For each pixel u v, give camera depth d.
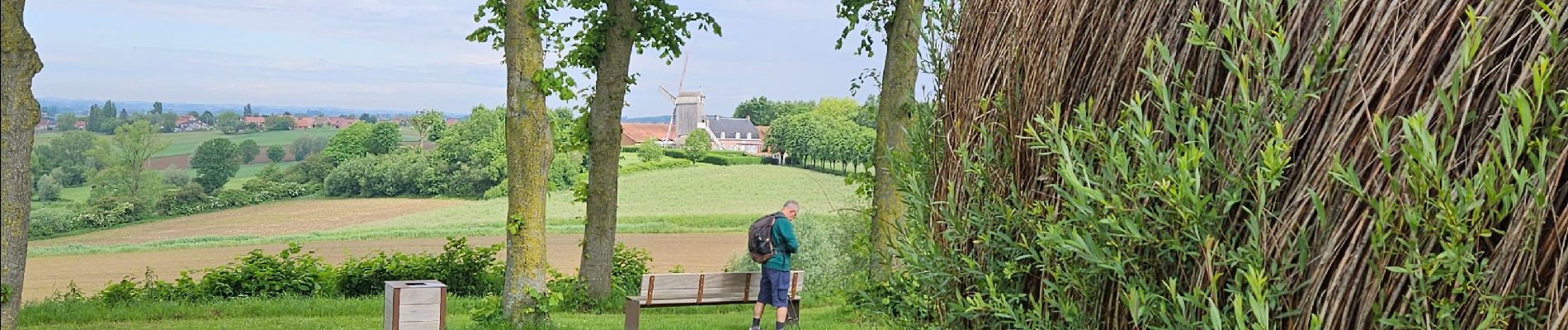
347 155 63.16
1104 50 2.34
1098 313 2.27
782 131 63.44
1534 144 1.70
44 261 39.75
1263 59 1.97
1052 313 2.42
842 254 15.34
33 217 48.94
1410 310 1.79
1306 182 1.92
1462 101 1.77
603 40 15.02
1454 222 1.67
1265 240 1.95
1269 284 1.95
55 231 49.09
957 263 2.63
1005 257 2.54
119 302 14.47
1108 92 2.32
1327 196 1.89
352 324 12.29
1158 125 2.18
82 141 54.06
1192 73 2.14
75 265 38.28
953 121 2.85
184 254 42.00
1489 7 1.78
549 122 11.59
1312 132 1.93
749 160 65.94
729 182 58.81
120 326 12.16
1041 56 2.50
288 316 13.32
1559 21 1.72
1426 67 1.81
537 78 11.18
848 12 14.45
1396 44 1.86
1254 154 1.98
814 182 58.94
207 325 12.16
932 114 3.03
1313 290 1.90
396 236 46.56
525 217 11.55
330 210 56.38
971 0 2.88
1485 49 1.77
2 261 8.40
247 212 56.22
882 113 13.48
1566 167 1.69
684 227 44.00
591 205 15.52
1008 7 2.67
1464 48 1.71
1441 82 1.79
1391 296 1.81
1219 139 2.06
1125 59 2.28
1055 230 2.19
